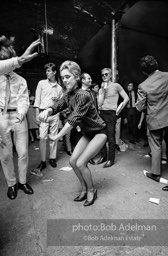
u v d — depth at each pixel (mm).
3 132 2090
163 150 3219
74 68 1791
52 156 3266
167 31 5859
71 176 2869
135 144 4641
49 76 3035
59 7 5355
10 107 2143
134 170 3055
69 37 7047
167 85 2342
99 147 2029
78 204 2146
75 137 4340
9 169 2242
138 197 2262
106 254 1477
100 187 2533
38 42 1322
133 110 4750
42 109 3096
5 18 5895
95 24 5855
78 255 1471
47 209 2057
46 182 2689
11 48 1916
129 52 6984
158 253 1475
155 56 6648
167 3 4801
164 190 2400
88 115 1935
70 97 1892
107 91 3137
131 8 5016
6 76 2051
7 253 1489
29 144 4879
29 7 5445
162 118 2387
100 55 8188
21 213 1993
